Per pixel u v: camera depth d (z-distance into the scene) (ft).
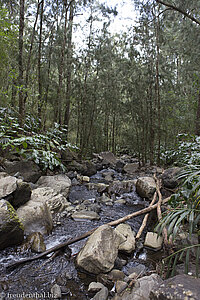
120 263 6.54
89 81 25.35
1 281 5.62
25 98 13.79
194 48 18.66
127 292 5.02
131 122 30.48
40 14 18.51
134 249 7.37
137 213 9.09
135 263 6.68
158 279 5.26
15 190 8.55
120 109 28.19
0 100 11.90
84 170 20.13
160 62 22.86
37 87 16.99
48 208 9.35
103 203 12.59
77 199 13.12
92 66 25.62
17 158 13.53
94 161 28.68
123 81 24.11
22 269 6.17
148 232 8.36
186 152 10.86
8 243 6.96
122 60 24.59
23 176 12.42
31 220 8.25
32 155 11.23
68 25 21.35
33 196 10.27
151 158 23.58
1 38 10.95
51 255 6.87
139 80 22.57
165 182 14.08
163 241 7.70
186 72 20.29
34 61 19.26
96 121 32.89
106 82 26.81
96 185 15.98
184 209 4.68
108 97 27.68
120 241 7.37
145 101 24.00
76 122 30.81
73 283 5.70
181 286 3.18
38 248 7.05
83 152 25.93
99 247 6.25
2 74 11.66
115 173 23.04
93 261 5.97
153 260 6.81
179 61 27.68
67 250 7.26
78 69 23.45
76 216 10.10
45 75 20.30
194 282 3.30
